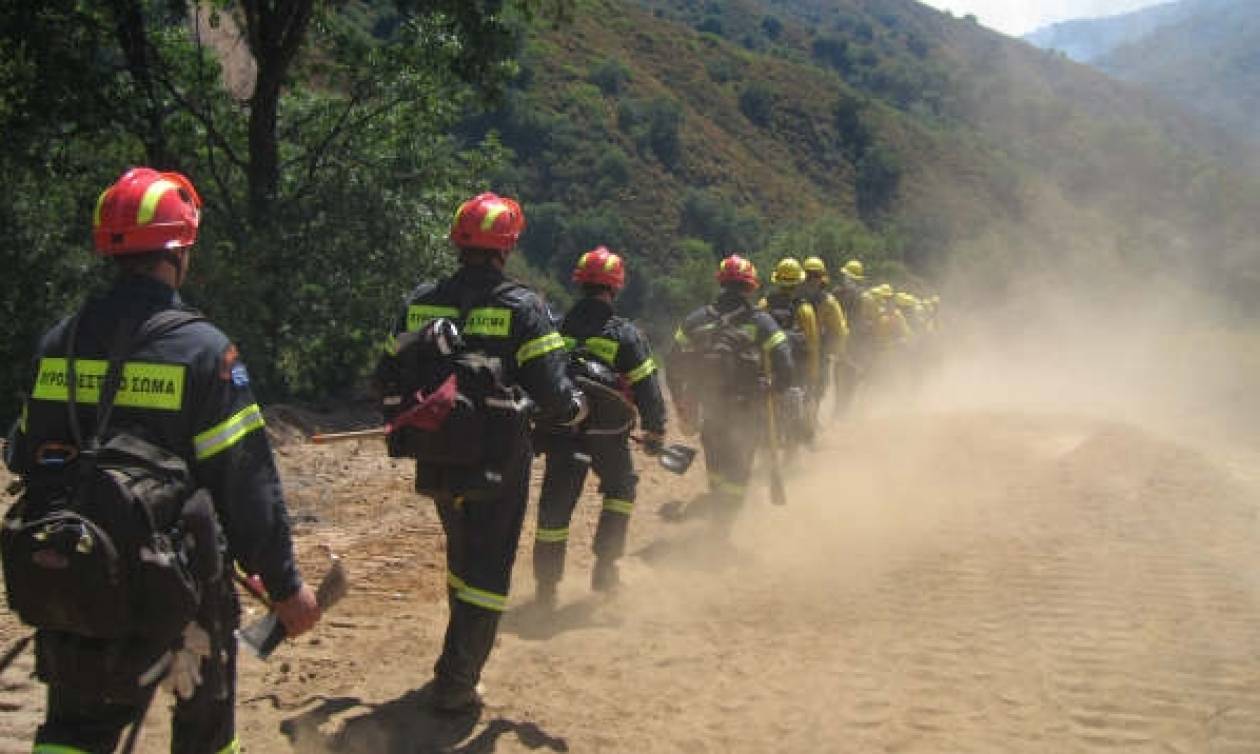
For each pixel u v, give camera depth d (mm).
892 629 5840
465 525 4668
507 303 4754
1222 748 4320
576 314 6922
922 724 4609
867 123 132125
